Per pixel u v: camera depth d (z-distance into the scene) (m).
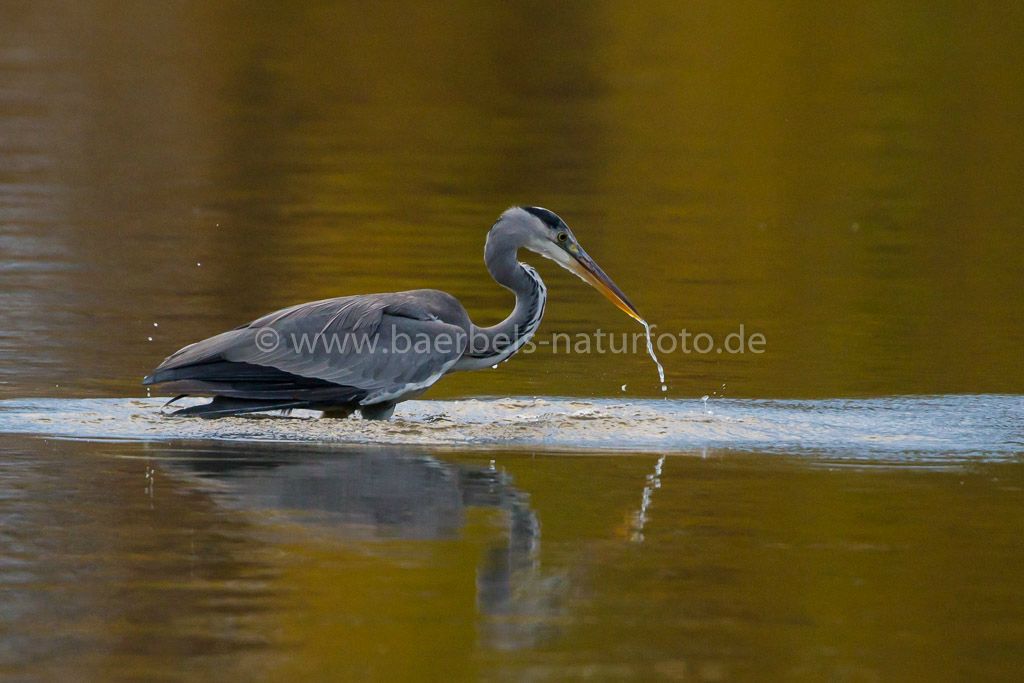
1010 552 8.91
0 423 12.20
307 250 20.89
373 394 12.48
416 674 7.06
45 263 19.69
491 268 13.45
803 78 36.97
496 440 12.08
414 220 23.30
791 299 18.47
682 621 7.81
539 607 7.96
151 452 11.33
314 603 7.98
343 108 33.84
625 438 12.20
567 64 38.72
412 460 11.27
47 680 6.94
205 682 6.94
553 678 7.03
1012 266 20.39
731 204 25.06
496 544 9.06
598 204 24.84
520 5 44.97
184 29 42.31
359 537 9.17
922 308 17.98
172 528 9.27
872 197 25.62
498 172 27.52
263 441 11.82
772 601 8.09
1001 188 26.31
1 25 41.94
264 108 33.66
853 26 41.75
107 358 14.84
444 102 34.81
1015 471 11.02
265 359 12.29
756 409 13.38
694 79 37.03
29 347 15.21
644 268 20.23
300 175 26.94
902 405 13.47
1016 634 7.63
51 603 7.91
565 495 10.26
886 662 7.27
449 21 43.12
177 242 21.33
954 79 36.56
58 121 31.39
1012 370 14.90
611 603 8.06
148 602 7.96
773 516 9.74
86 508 9.68
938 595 8.20
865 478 10.78
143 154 28.66
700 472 10.97
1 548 8.79
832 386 14.33
